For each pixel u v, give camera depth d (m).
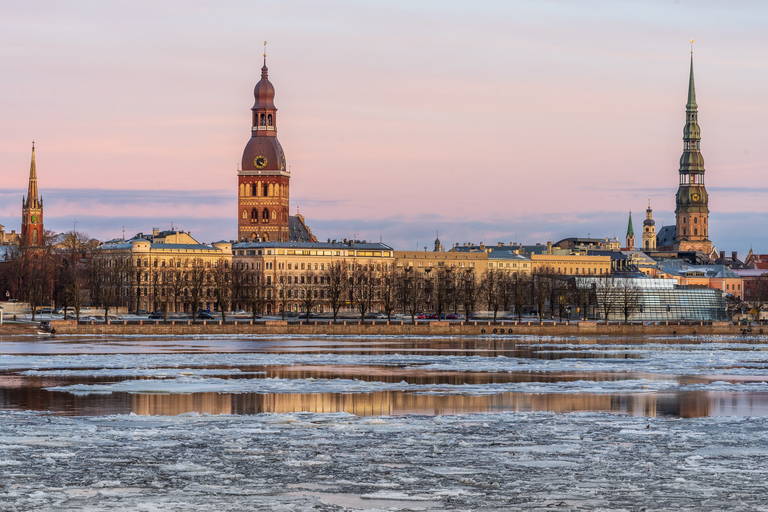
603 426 161.50
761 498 115.06
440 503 112.75
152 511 108.75
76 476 123.31
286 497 114.56
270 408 182.88
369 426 160.00
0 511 108.31
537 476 125.06
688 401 195.38
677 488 119.19
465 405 188.38
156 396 197.38
